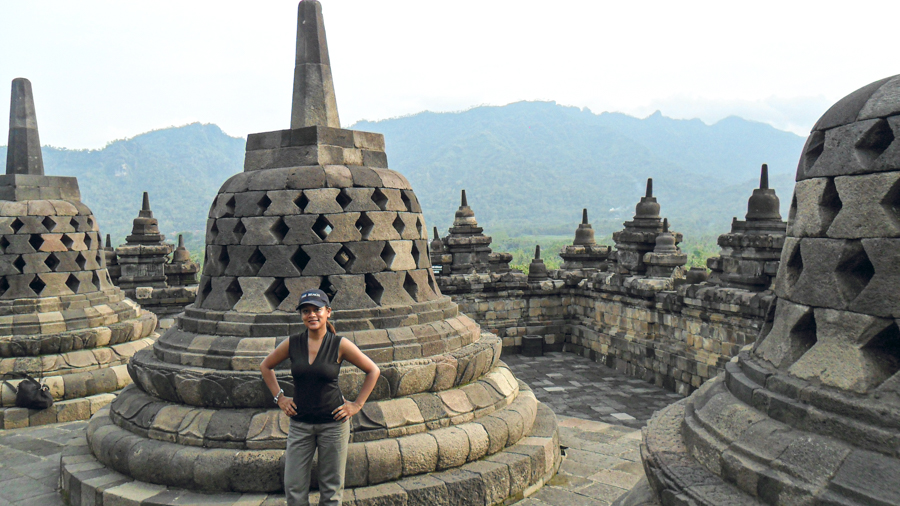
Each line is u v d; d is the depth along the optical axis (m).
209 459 6.41
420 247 8.51
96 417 8.28
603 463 8.48
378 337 7.26
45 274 12.30
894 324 3.95
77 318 12.18
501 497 6.93
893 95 4.13
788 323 4.77
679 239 17.75
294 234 7.55
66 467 7.34
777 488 4.02
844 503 3.64
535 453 7.43
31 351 11.56
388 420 6.79
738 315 12.77
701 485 4.50
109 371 11.92
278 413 6.69
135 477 6.81
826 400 4.10
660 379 15.34
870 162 4.19
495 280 19.64
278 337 7.18
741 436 4.54
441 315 8.23
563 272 20.52
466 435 7.00
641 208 17.53
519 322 19.94
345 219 7.67
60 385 11.34
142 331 13.44
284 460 6.29
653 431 5.62
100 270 13.60
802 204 4.77
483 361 8.05
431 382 7.31
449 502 6.53
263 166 8.34
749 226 13.62
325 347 5.43
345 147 8.36
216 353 7.14
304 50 8.37
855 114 4.35
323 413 5.41
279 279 7.57
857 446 3.85
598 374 16.77
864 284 4.33
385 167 9.03
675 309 14.84
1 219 12.05
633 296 16.69
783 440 4.22
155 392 7.40
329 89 8.48
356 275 7.66
